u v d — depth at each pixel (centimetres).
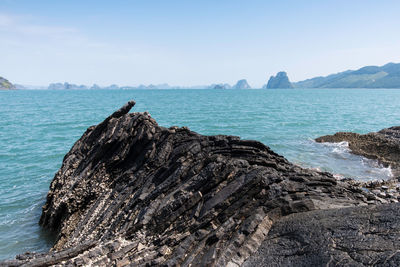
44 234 1942
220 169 1344
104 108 10750
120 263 1081
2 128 5897
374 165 2931
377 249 780
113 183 1958
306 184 1348
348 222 928
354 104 12519
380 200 1445
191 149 1748
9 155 3791
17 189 2648
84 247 1281
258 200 1160
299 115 7856
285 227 1026
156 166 1831
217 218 1162
